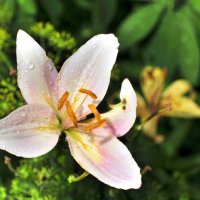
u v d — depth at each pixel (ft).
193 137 3.24
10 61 2.35
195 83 3.02
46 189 2.27
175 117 3.10
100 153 2.02
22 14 2.69
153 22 2.96
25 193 2.28
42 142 2.01
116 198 2.33
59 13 2.88
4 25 2.52
